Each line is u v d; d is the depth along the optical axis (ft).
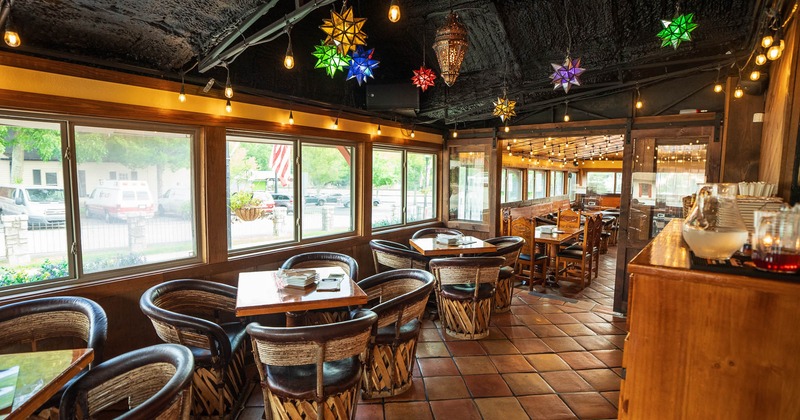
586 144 27.86
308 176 14.30
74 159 8.82
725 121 12.62
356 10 12.76
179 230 10.78
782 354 3.03
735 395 3.22
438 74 15.56
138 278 9.71
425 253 12.75
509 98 15.40
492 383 9.55
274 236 13.26
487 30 13.17
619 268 14.80
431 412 8.38
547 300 16.06
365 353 7.30
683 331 3.37
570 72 9.64
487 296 12.01
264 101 12.23
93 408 5.40
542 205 32.01
